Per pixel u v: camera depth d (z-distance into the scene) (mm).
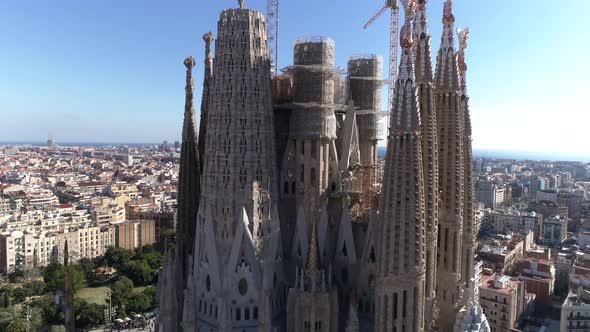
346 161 96375
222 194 81562
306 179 90125
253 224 81625
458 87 80250
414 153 66312
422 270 68000
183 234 98562
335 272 86812
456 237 79625
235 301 80000
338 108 94812
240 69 82125
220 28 83562
